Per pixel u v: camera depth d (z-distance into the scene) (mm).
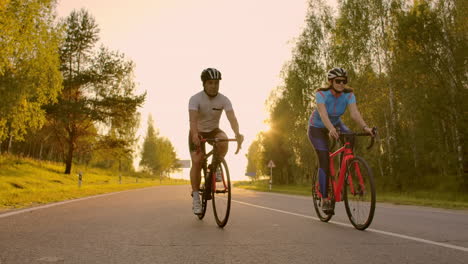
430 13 22078
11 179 23156
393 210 7707
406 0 25922
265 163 49156
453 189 21141
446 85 22016
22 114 20703
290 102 30406
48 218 5309
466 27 22500
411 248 3209
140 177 71438
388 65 25141
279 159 47406
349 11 27328
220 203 4578
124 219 5262
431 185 22812
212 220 5184
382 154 26000
